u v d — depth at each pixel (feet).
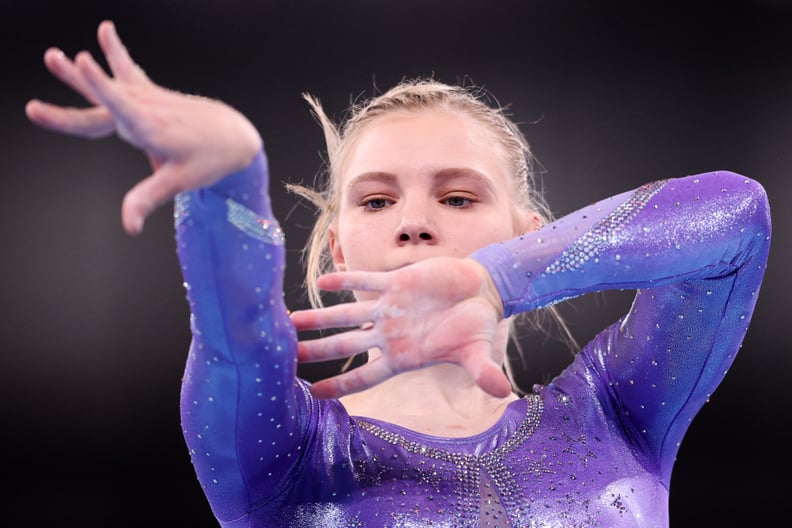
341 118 31.42
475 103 12.64
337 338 8.85
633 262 9.71
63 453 30.91
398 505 9.83
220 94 31.42
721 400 31.07
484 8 32.12
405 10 31.89
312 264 14.44
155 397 31.14
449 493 9.95
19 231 31.99
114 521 30.04
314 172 31.14
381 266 10.89
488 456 10.31
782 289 31.58
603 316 29.84
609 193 31.76
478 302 8.87
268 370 8.64
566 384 11.50
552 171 31.86
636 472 10.87
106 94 6.89
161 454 30.83
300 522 9.80
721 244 10.10
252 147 7.69
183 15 31.53
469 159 11.43
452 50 31.94
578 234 9.70
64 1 31.42
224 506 9.88
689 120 32.09
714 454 30.71
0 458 30.53
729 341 11.06
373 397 11.37
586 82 32.12
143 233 32.04
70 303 31.73
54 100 32.01
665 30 32.17
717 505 29.99
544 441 10.63
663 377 11.09
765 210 10.55
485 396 11.28
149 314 31.73
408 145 11.40
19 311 31.60
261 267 8.18
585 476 10.41
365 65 31.73
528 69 32.01
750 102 31.94
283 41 31.63
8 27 31.60
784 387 31.01
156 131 7.14
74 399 31.17
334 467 10.03
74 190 32.32
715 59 32.17
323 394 8.76
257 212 8.11
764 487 30.17
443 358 8.68
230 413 8.90
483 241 11.04
